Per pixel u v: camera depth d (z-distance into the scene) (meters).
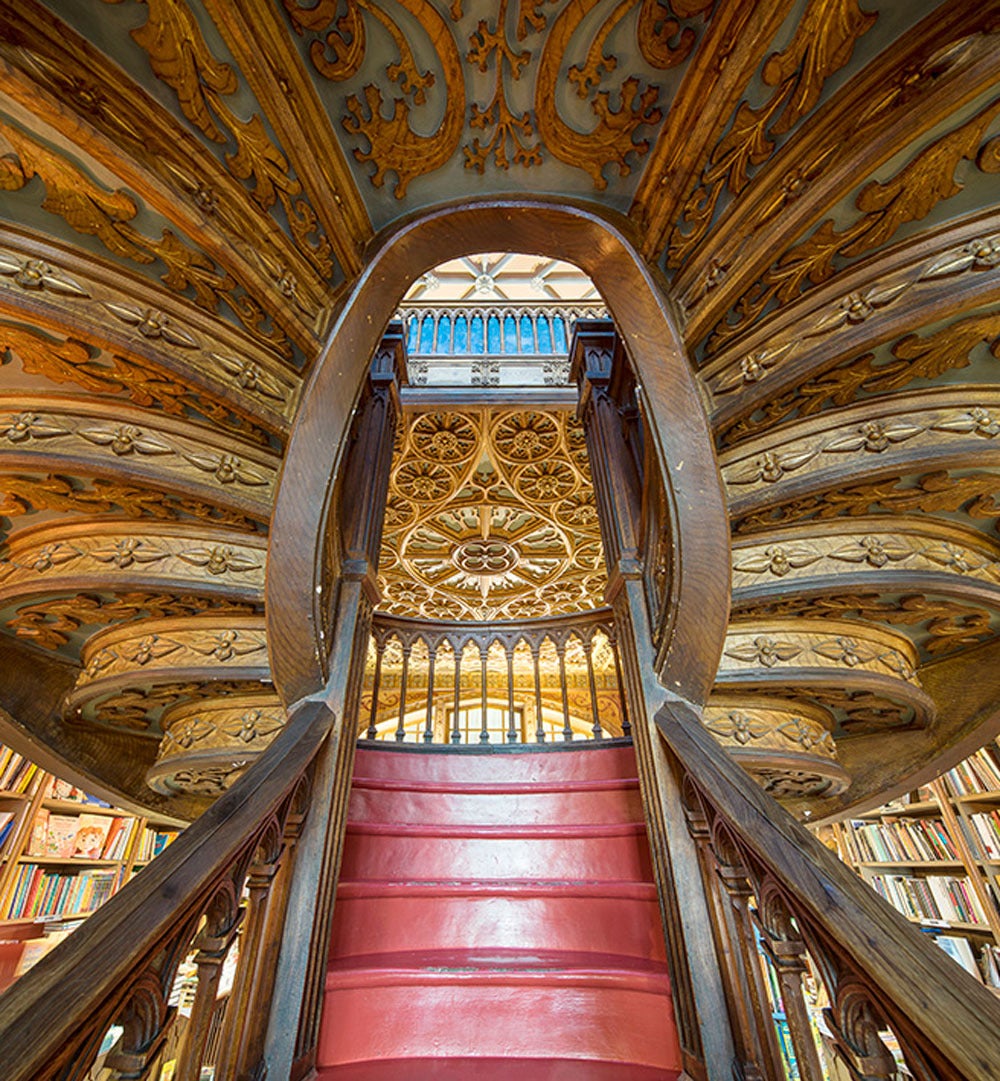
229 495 1.52
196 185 1.17
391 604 6.30
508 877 1.82
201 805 3.21
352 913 1.60
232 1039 1.01
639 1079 1.20
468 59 1.30
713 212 1.40
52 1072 0.53
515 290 5.20
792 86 1.14
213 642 1.90
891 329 1.17
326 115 1.33
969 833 3.23
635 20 1.21
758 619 1.96
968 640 2.15
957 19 0.94
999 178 1.06
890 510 1.68
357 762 2.29
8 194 1.06
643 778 1.65
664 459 1.54
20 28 0.90
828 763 2.16
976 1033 0.55
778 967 0.89
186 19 1.03
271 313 1.42
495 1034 1.31
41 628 2.04
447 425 3.92
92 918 0.69
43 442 1.37
